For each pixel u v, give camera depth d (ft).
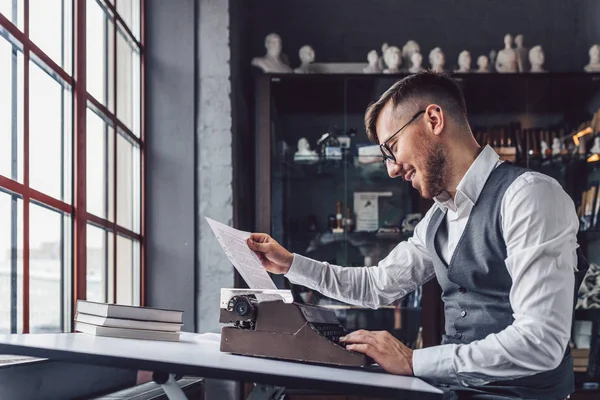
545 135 16.72
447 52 18.45
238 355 5.65
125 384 7.66
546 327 5.80
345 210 16.79
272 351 5.66
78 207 9.08
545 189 6.31
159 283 13.39
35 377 6.01
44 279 8.13
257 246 7.78
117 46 11.66
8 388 5.64
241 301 5.72
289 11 18.40
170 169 13.61
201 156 13.88
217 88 13.99
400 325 16.43
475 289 6.85
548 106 16.75
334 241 16.78
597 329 16.12
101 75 10.66
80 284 9.07
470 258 6.79
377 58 17.15
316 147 16.75
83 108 9.38
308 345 5.63
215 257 13.69
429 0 18.44
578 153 16.66
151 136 13.65
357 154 16.84
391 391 4.66
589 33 18.40
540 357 5.79
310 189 16.78
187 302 13.38
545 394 6.51
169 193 13.56
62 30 8.96
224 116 13.97
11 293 7.27
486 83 16.70
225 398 13.70
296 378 4.64
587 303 16.17
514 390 6.51
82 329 6.46
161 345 5.86
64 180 8.93
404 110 6.86
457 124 6.90
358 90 16.79
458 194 6.86
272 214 16.46
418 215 16.84
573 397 15.69
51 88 8.45
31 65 7.83
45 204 8.17
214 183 13.85
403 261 8.07
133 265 12.64
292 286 16.39
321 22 18.40
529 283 5.99
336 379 4.69
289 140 16.74
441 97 6.85
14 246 7.32
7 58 7.19
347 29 18.39
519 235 6.23
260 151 16.38
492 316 6.74
